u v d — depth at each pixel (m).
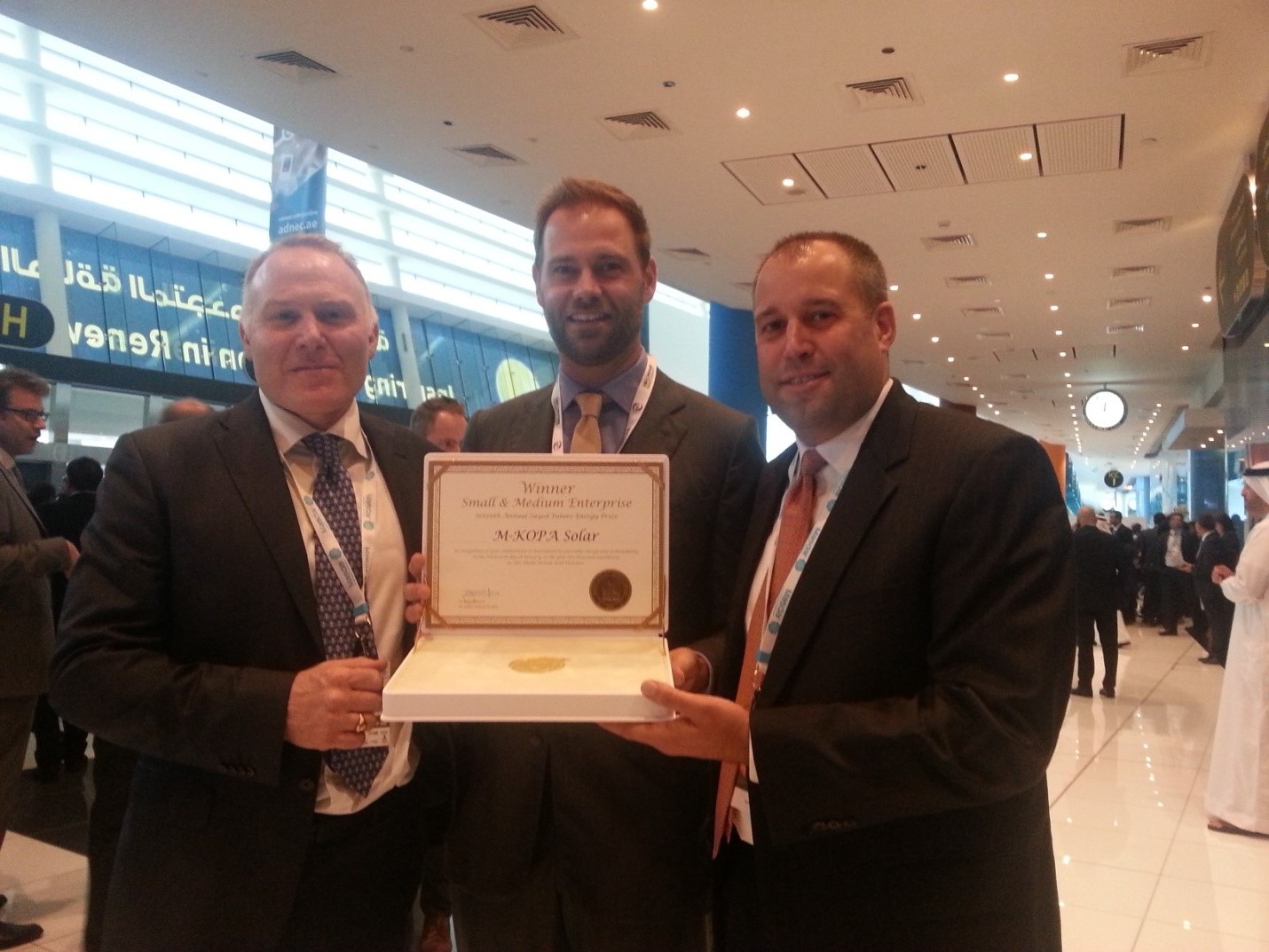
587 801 1.53
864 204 7.43
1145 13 4.54
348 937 1.42
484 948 1.59
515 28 4.85
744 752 1.18
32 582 2.94
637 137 6.25
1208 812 4.17
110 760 2.32
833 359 1.31
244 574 1.34
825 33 4.80
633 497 1.28
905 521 1.23
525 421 1.80
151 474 1.37
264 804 1.31
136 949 1.31
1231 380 7.79
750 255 9.11
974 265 9.12
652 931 1.54
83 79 10.91
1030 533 1.19
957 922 1.21
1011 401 19.94
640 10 4.62
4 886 3.22
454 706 1.05
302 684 1.22
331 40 5.05
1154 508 37.78
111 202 11.00
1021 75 5.21
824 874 1.24
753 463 1.73
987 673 1.14
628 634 1.27
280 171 8.27
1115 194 7.04
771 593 1.38
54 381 6.69
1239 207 6.30
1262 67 5.02
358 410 1.58
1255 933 3.08
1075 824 4.15
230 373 11.83
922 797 1.12
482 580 1.27
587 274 1.61
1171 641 10.67
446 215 15.85
